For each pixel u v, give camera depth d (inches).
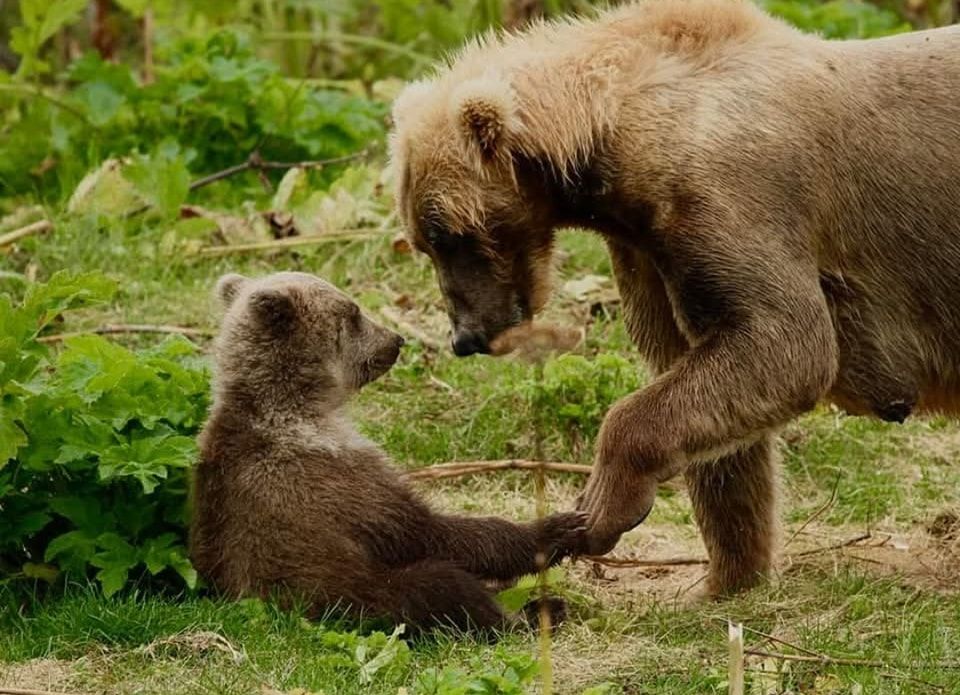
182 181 689.6
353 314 465.4
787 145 421.7
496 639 424.5
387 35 948.6
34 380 455.2
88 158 733.3
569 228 447.5
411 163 430.3
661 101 423.2
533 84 426.6
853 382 449.4
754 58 430.0
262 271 669.3
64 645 414.3
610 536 422.3
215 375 453.1
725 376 414.6
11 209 727.7
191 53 780.6
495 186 426.0
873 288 443.2
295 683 390.6
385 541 432.5
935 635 414.9
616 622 434.0
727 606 441.7
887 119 438.6
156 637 416.2
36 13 742.5
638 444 416.2
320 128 759.7
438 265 439.2
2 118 791.1
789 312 415.8
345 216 690.8
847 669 396.8
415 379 594.9
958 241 443.2
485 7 839.7
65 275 448.5
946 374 456.4
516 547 433.1
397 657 400.2
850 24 812.6
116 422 452.8
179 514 456.4
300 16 946.7
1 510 450.3
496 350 437.7
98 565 440.8
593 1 851.4
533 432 562.3
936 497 536.4
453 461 559.2
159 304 636.1
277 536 428.8
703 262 416.8
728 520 469.7
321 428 443.8
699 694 391.2
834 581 456.8
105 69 757.3
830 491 545.6
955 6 912.3
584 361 570.9
